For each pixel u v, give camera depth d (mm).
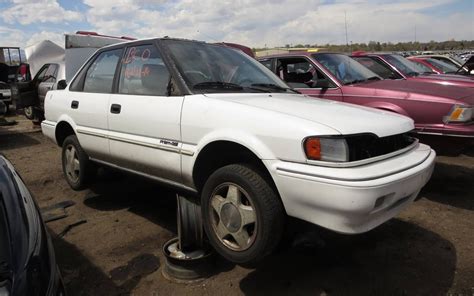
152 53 3457
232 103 2801
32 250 1792
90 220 3912
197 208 3014
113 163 3850
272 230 2490
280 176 2424
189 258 2855
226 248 2717
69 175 4598
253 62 3939
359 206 2211
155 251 3277
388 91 4961
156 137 3219
